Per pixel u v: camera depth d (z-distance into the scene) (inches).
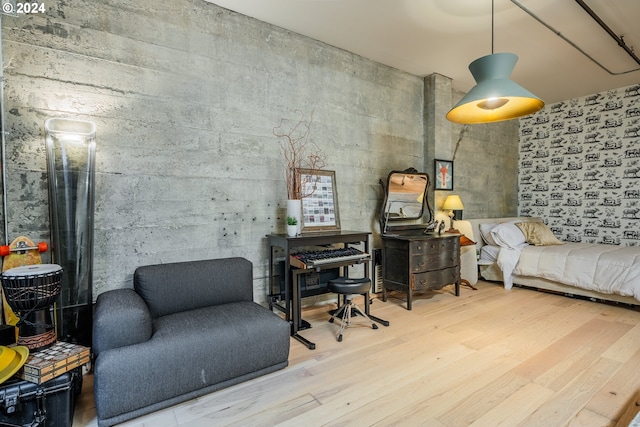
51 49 89.4
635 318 130.4
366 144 161.9
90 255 92.1
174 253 109.5
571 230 225.8
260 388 80.8
